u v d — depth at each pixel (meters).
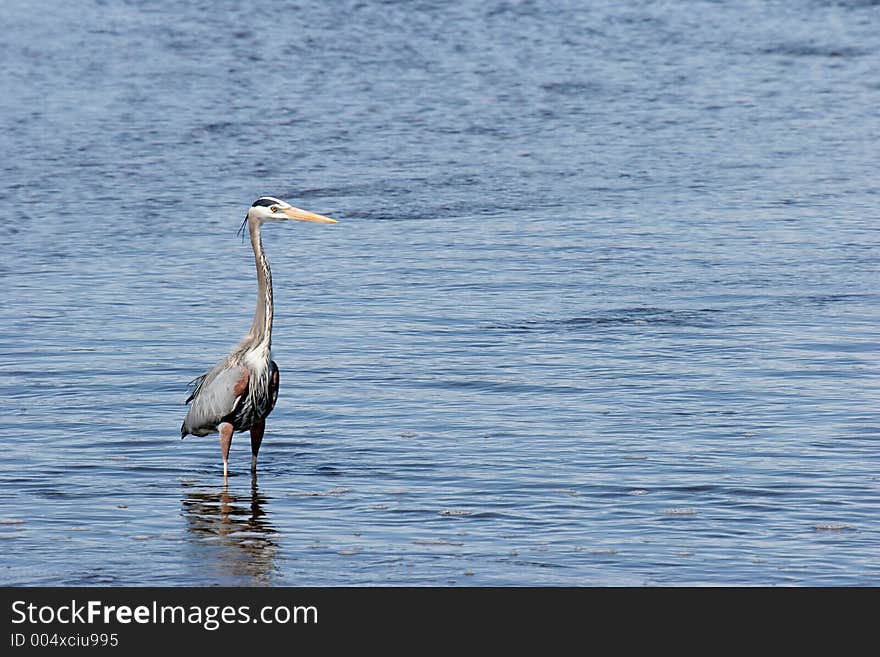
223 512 11.76
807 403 14.69
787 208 25.70
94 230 24.48
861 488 12.12
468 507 11.81
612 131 33.31
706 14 49.69
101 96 36.62
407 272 21.47
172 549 10.93
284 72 40.19
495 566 10.52
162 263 22.25
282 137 32.56
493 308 19.22
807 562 10.51
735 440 13.51
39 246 23.33
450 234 24.08
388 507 11.84
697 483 12.30
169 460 13.20
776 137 32.53
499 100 36.88
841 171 28.94
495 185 27.95
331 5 50.56
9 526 11.41
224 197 27.09
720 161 30.08
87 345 17.41
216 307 19.47
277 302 19.69
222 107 35.66
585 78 39.72
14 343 17.47
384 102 36.53
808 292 19.81
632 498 11.96
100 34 45.12
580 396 15.11
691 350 16.95
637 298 19.66
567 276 21.03
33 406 14.84
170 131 33.00
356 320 18.62
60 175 28.70
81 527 11.40
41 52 42.12
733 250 22.58
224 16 48.47
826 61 42.09
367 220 25.25
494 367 16.31
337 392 15.37
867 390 15.13
